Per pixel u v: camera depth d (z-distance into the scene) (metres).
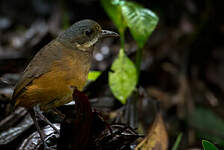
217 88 14.13
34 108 8.36
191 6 15.65
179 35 14.84
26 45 15.05
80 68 8.32
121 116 10.15
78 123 7.21
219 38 14.97
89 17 16.09
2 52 14.38
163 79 13.57
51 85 8.03
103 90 10.74
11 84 9.59
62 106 9.28
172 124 12.44
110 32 8.95
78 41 8.40
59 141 7.62
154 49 14.30
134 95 10.55
